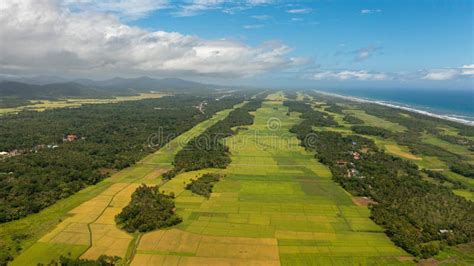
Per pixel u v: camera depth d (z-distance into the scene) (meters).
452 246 84.06
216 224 93.44
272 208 105.00
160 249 79.94
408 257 78.44
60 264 73.62
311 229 91.19
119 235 86.75
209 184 124.00
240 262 74.81
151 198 107.38
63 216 98.00
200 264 73.75
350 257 77.88
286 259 76.31
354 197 115.00
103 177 132.62
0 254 76.69
